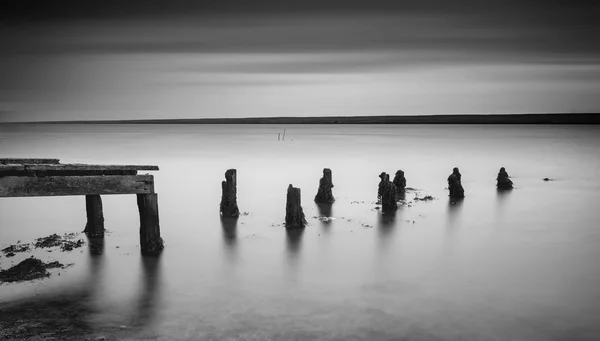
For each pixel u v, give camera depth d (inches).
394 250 905.5
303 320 625.0
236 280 753.0
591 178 1791.3
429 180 1720.0
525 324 623.2
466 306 671.1
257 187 1563.7
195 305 663.8
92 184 757.3
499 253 894.4
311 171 1961.1
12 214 1136.8
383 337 585.6
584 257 871.1
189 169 2028.8
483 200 1362.0
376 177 1793.8
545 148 3085.6
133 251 863.7
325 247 917.2
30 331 582.6
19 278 731.4
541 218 1152.8
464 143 3636.8
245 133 5876.0
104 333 583.8
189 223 1074.7
